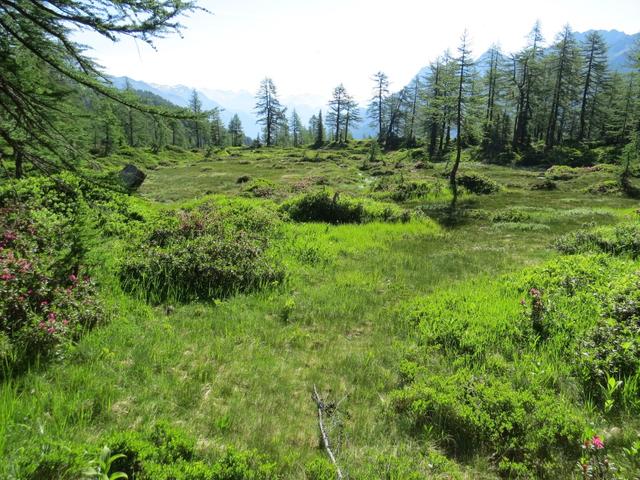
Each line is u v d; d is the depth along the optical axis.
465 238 17.72
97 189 12.83
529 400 5.04
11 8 6.18
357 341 7.45
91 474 2.92
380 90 97.94
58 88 6.88
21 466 3.21
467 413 4.79
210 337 6.98
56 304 6.42
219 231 12.55
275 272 10.27
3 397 4.27
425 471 4.08
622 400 5.07
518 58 65.06
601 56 69.12
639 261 11.55
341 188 37.81
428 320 8.08
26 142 7.65
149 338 6.56
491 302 8.82
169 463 3.60
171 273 9.28
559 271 10.37
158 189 40.34
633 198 31.56
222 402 5.10
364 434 4.71
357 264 12.73
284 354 6.68
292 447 4.34
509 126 70.75
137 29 5.96
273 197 28.14
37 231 9.01
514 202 29.30
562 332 7.01
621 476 3.67
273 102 107.38
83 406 4.41
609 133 66.44
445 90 40.16
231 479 3.52
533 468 4.14
